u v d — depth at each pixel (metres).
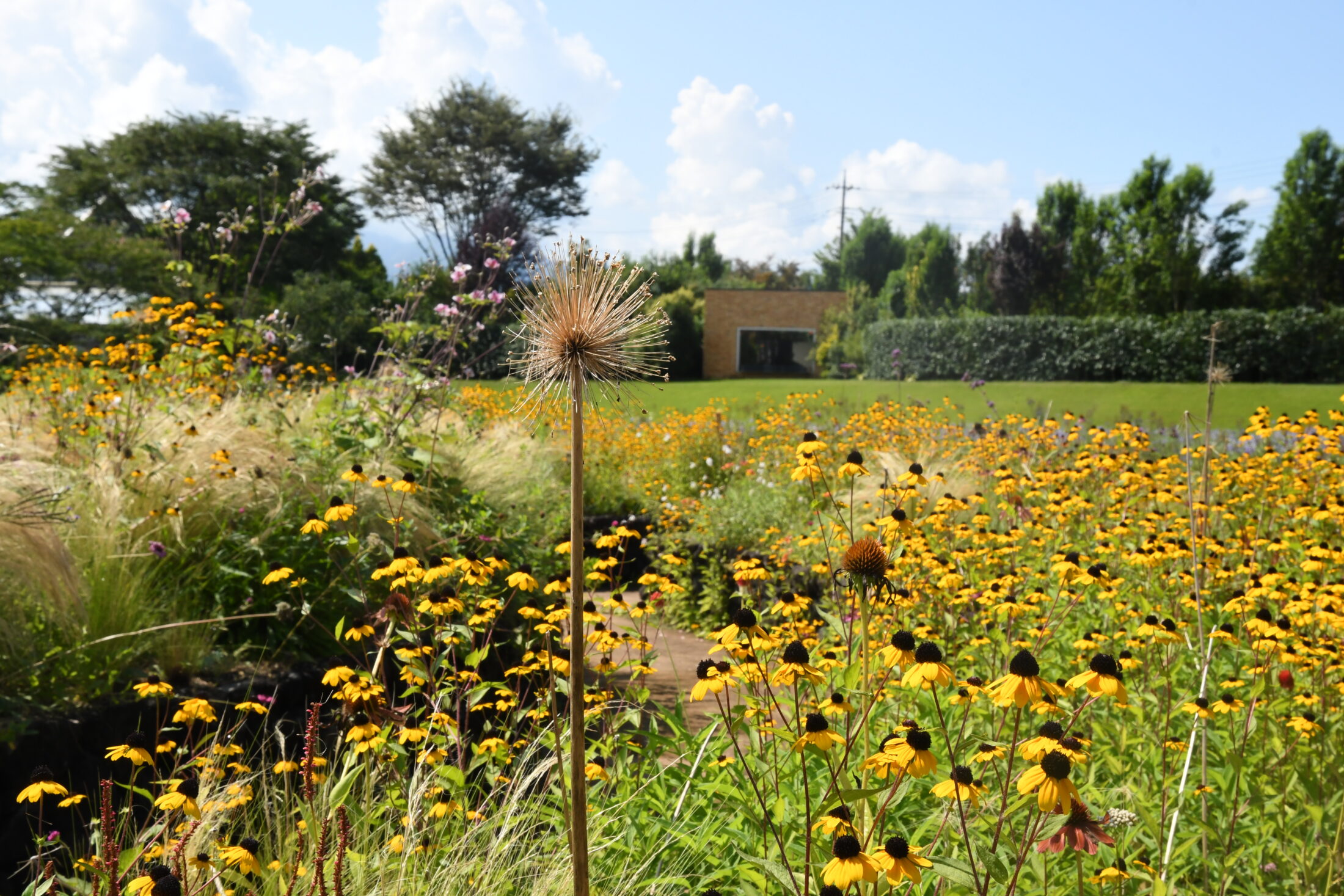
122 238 20.55
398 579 2.82
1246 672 3.08
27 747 2.69
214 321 6.00
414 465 4.98
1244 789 2.63
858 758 2.51
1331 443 5.99
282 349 7.68
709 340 37.91
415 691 2.90
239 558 3.88
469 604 3.78
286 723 3.38
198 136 27.75
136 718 3.07
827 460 6.35
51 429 5.06
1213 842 2.51
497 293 5.87
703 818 2.59
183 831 1.92
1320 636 3.20
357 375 5.91
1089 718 2.91
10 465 3.59
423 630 3.24
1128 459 6.01
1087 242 32.25
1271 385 19.50
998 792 2.36
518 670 3.04
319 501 4.16
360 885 2.00
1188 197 31.23
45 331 18.36
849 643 2.62
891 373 27.28
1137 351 22.47
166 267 6.49
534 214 38.81
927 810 2.48
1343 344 20.31
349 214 31.16
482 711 3.50
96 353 6.85
